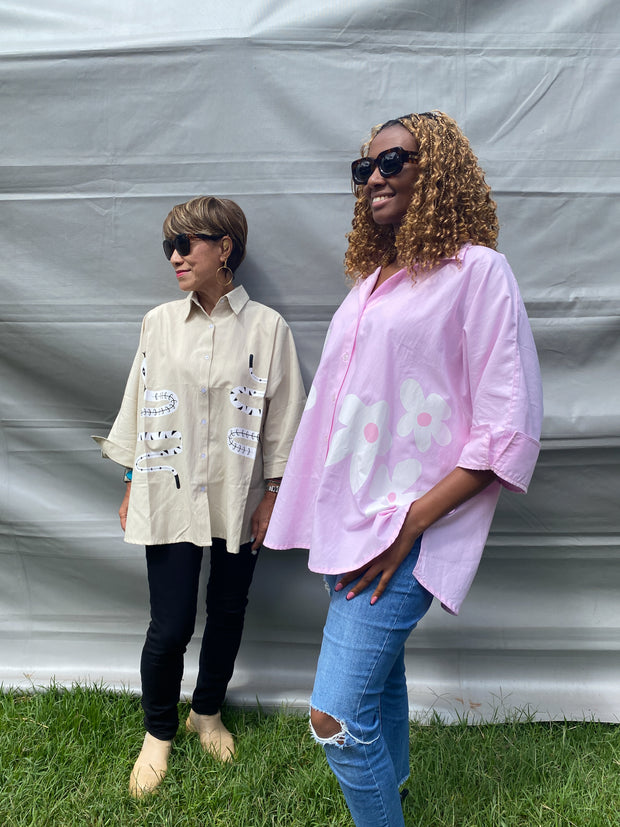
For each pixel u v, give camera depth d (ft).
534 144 6.95
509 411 4.33
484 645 7.54
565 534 7.41
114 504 7.76
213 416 6.29
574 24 6.81
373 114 7.00
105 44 7.08
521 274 7.10
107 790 5.94
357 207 5.45
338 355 5.11
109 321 7.48
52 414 7.67
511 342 4.38
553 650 7.49
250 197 7.20
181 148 7.19
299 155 7.11
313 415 5.22
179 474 6.25
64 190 7.32
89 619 7.92
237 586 6.51
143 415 6.34
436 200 4.65
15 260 7.44
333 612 4.75
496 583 7.53
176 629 6.06
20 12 7.16
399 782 5.56
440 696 7.42
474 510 4.69
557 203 7.00
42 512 7.76
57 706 6.96
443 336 4.54
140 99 7.14
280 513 5.29
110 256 7.39
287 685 7.62
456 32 6.88
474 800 5.87
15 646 7.94
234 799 5.85
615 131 6.89
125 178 7.27
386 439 4.66
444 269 4.65
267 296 7.35
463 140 4.85
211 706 6.61
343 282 7.25
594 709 7.21
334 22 6.92
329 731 4.53
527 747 6.50
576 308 7.10
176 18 7.04
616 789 5.93
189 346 6.30
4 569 7.92
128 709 7.05
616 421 7.16
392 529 4.45
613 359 7.16
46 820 5.61
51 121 7.23
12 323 7.52
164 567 6.23
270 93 7.04
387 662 4.58
